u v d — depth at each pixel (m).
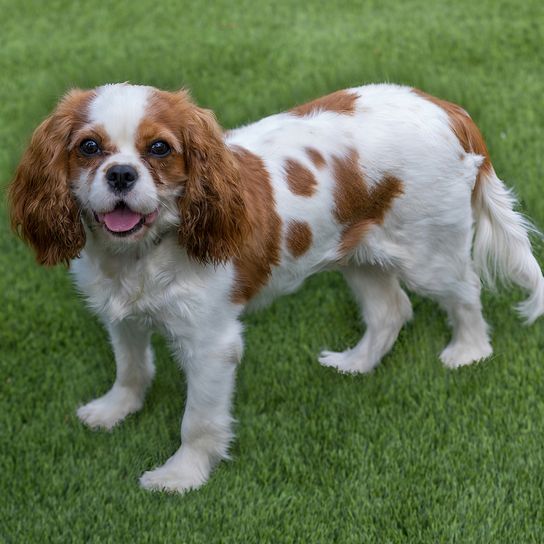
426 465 4.13
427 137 4.11
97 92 3.52
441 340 4.98
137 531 3.86
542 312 4.62
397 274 4.45
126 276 3.73
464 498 3.92
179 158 3.47
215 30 8.82
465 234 4.41
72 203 3.58
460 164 4.23
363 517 3.86
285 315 5.25
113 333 4.34
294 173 3.96
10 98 7.88
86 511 3.97
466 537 3.75
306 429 4.40
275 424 4.46
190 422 4.07
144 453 4.33
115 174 3.26
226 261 3.71
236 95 7.54
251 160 3.91
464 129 4.28
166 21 9.12
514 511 3.86
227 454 4.24
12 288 5.56
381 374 4.77
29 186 3.66
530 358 4.73
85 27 9.17
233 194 3.61
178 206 3.54
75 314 5.30
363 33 8.51
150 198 3.33
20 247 5.93
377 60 7.93
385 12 8.94
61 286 5.54
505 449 4.17
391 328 4.83
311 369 4.84
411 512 3.88
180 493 4.05
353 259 4.38
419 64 7.80
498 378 4.62
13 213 3.77
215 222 3.57
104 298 3.85
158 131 3.37
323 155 4.01
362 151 4.03
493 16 8.59
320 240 4.11
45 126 3.57
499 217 4.52
